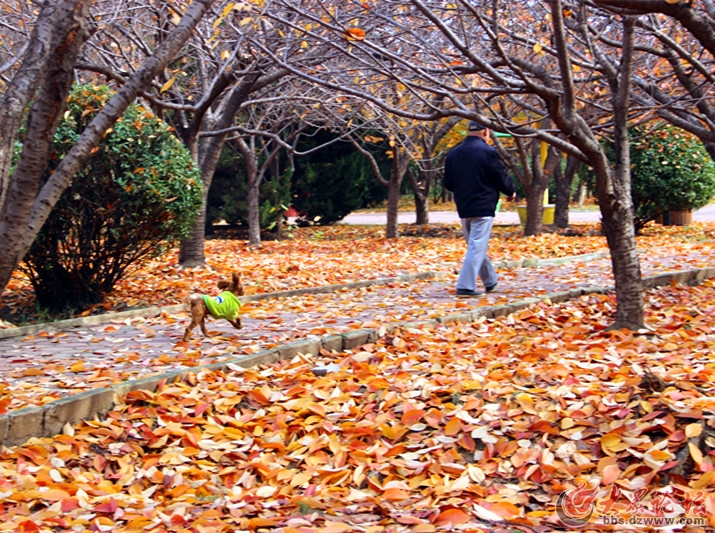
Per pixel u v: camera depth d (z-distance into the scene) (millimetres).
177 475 4375
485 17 7164
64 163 4367
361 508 3912
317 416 5109
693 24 5977
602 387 5094
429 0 7555
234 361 6059
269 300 9719
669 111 8656
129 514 3842
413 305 8672
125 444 4777
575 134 6477
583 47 9180
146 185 9016
